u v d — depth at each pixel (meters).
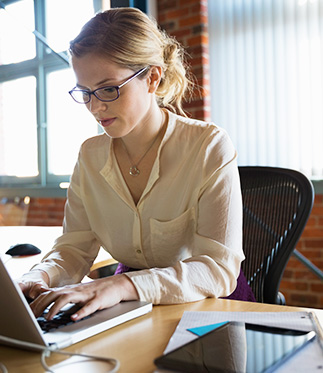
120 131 1.18
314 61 3.33
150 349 0.76
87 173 1.42
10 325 0.75
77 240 1.42
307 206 1.51
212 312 0.92
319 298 3.35
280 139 3.48
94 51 1.12
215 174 1.22
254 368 0.64
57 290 0.96
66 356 0.74
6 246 1.88
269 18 3.51
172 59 1.32
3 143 4.59
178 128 1.34
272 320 0.85
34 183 4.47
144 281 1.01
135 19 1.19
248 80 3.61
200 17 3.74
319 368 0.64
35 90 4.41
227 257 1.15
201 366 0.65
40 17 4.28
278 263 1.52
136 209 1.33
